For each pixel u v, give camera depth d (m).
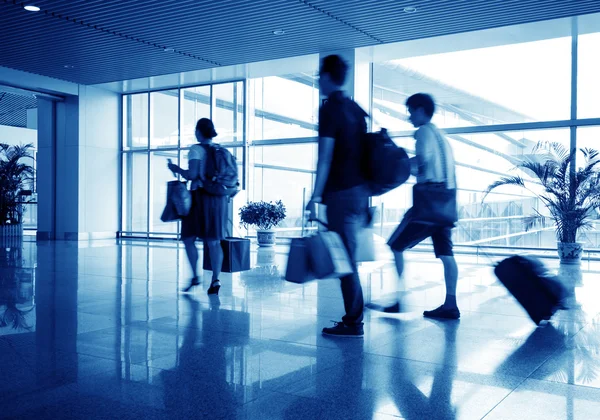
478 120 12.05
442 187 4.56
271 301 5.60
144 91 16.91
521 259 4.70
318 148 3.91
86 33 10.62
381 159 3.90
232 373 3.16
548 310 4.48
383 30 10.23
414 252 11.90
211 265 6.58
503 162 11.87
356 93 11.72
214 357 3.49
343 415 2.51
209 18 9.67
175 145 16.62
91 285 6.70
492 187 10.84
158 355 3.54
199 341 3.92
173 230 17.22
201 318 4.73
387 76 13.22
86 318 4.71
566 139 11.27
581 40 11.03
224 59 12.57
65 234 16.30
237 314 4.91
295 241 4.02
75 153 16.09
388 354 3.57
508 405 2.64
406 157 4.00
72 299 5.68
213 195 6.06
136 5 9.05
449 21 9.65
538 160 10.76
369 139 3.96
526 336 4.07
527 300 4.52
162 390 2.85
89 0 8.84
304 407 2.61
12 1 8.93
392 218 12.31
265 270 8.42
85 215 16.28
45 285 6.69
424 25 9.90
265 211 13.27
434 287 6.70
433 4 8.80
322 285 6.75
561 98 11.22
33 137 25.38
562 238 10.19
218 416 2.49
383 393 2.81
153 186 17.25
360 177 3.93
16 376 3.07
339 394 2.80
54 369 3.21
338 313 4.97
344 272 3.89
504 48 11.92
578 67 11.07
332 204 3.92
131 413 2.52
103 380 3.01
